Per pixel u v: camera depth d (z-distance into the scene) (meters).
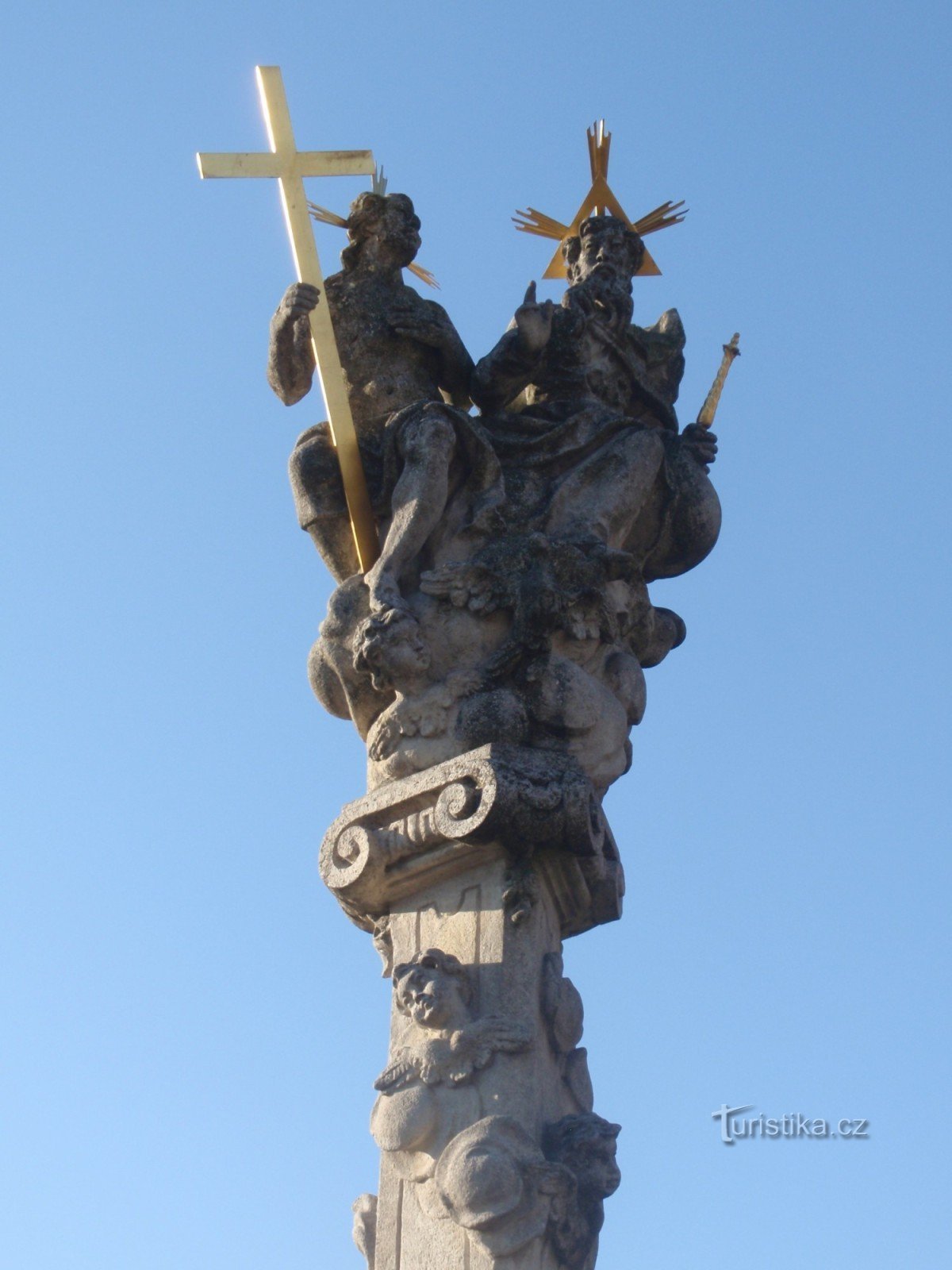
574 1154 15.91
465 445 18.23
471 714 17.08
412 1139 15.88
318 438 18.77
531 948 16.59
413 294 19.22
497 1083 16.02
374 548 18.33
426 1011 16.20
